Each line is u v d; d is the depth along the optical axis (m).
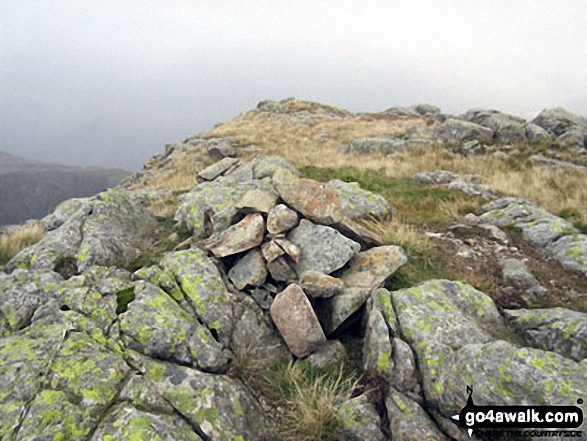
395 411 5.46
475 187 15.00
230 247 8.19
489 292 7.96
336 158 22.89
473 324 6.38
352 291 7.21
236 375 6.27
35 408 4.75
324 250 8.10
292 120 49.66
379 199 12.29
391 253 8.18
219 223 9.79
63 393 4.96
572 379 4.67
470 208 12.94
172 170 28.89
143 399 5.12
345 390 6.02
